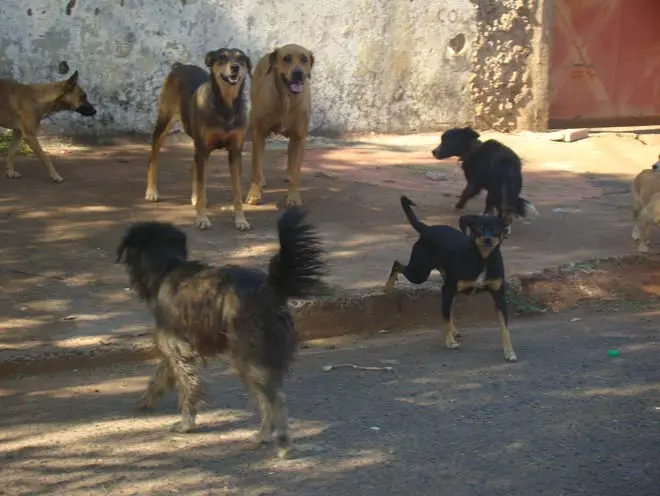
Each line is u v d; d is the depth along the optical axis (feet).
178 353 16.38
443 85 29.91
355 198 24.39
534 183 26.14
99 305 19.60
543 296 21.02
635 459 16.06
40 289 19.93
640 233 22.27
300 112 23.26
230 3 27.58
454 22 29.53
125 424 16.85
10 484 15.58
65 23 26.53
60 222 22.35
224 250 21.43
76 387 17.83
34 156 26.05
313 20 28.30
